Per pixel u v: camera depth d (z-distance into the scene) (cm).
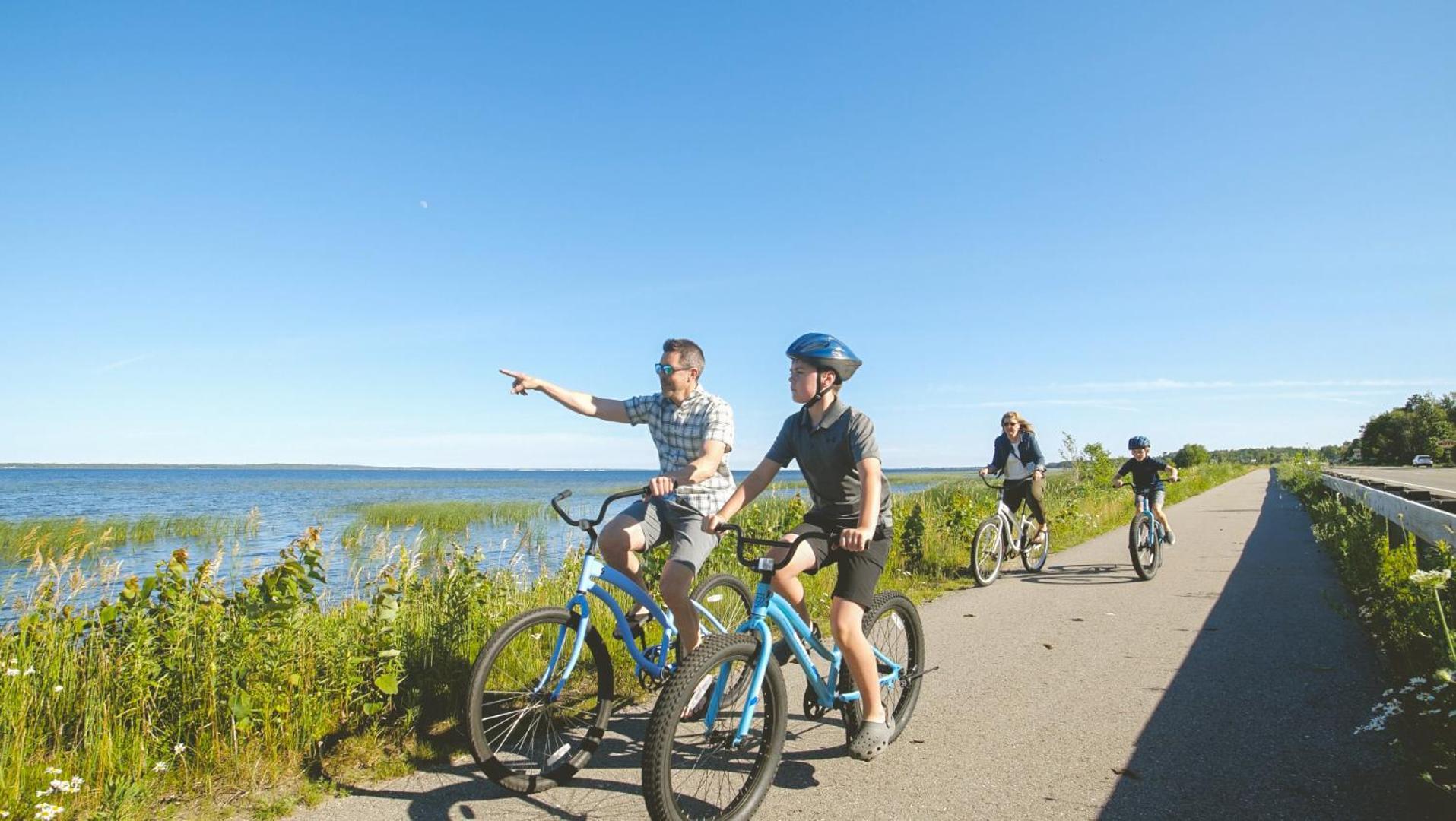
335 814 335
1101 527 1574
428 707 449
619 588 405
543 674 377
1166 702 468
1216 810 327
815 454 366
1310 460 3328
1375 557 709
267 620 406
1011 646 612
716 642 319
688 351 430
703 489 424
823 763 389
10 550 1344
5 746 331
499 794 355
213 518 2686
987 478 1018
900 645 427
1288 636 625
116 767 349
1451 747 324
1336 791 339
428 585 544
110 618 404
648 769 290
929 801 344
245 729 377
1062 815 328
